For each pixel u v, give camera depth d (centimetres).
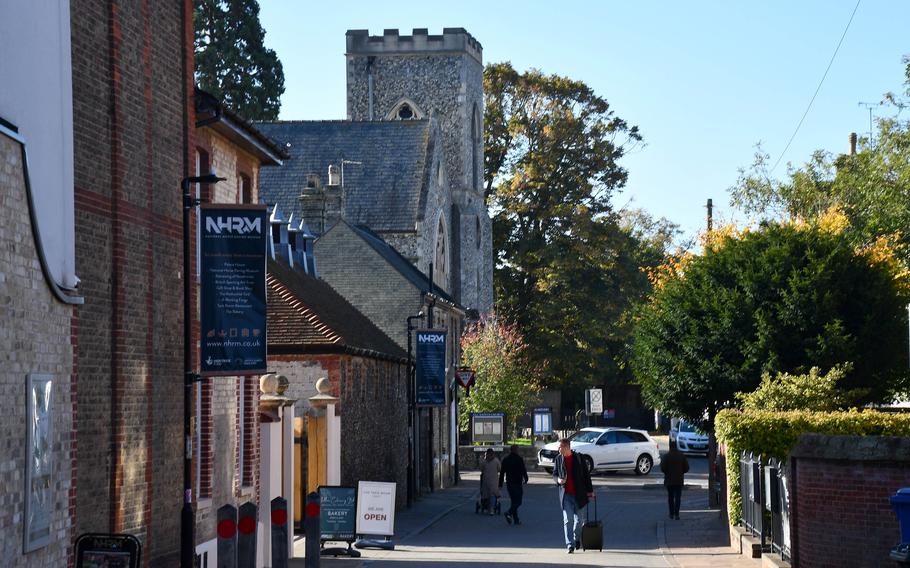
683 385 4184
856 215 5850
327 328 4197
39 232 1725
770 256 4122
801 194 6359
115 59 2202
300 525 3997
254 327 2373
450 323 7419
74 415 1873
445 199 9244
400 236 8394
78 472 2064
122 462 2220
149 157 2367
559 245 10294
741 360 4097
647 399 4403
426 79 10400
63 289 1827
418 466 5831
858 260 4091
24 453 1662
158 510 2428
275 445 3316
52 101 1814
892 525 2239
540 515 5031
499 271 10719
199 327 2706
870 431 2784
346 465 4303
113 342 2203
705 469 8312
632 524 4478
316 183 6944
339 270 6269
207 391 2786
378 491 3609
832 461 2302
